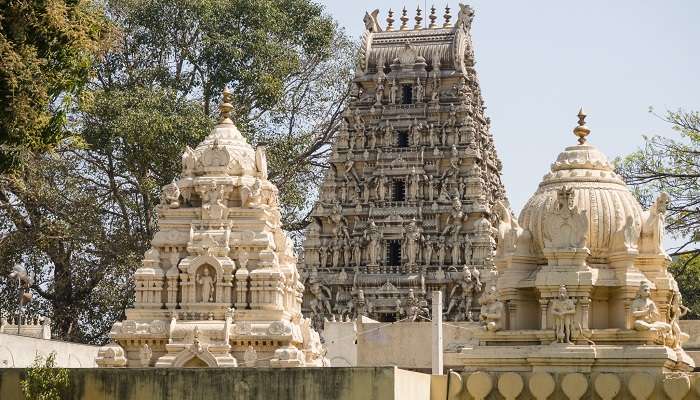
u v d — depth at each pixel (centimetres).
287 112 11931
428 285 10919
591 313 4094
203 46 11138
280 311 6481
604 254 4141
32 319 10544
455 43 11544
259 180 6812
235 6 11281
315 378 3856
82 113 10431
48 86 5078
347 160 11388
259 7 11250
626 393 3938
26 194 10288
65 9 4978
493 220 11462
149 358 6456
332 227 11331
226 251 6575
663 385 3900
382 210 11181
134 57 11400
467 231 11025
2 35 4725
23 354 6969
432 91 11431
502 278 4197
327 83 12019
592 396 3962
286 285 6725
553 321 4059
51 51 5050
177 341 6419
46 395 3962
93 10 5703
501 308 4169
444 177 11162
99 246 10712
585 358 3975
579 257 4072
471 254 10906
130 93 10625
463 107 11281
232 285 6550
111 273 11112
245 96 11288
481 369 4097
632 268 4094
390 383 3800
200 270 6562
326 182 11419
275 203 6975
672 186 7706
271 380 3884
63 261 11031
